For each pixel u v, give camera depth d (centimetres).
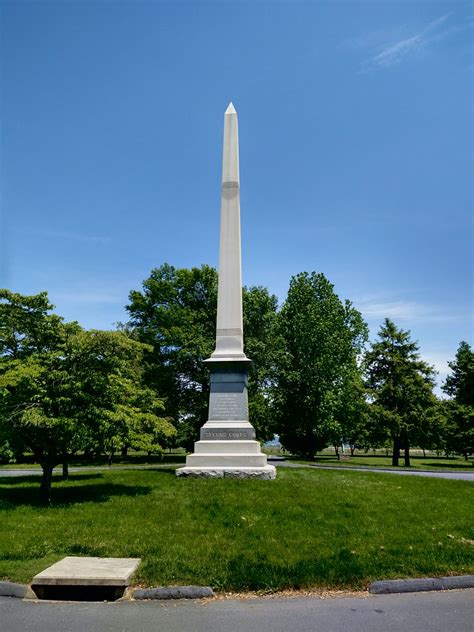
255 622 493
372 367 4088
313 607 536
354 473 1748
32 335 1241
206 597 568
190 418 3322
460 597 570
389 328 4100
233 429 1560
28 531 808
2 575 609
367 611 524
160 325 3484
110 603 552
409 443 3728
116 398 1207
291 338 3878
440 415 3794
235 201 1795
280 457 4444
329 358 3628
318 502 1062
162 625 486
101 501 1103
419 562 653
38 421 997
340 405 3572
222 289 1727
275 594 576
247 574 605
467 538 792
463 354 4038
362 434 4022
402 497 1184
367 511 985
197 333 3344
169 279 3766
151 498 1133
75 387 1073
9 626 484
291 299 3981
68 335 1198
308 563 643
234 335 1684
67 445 1116
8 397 1077
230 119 1877
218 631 471
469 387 3950
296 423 3759
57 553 696
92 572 591
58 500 1133
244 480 1391
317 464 2916
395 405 3797
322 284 3991
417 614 516
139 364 3145
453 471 2466
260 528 841
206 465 1510
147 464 2803
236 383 1611
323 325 3672
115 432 1155
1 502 1088
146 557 673
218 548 714
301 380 3666
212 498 1108
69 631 471
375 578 608
